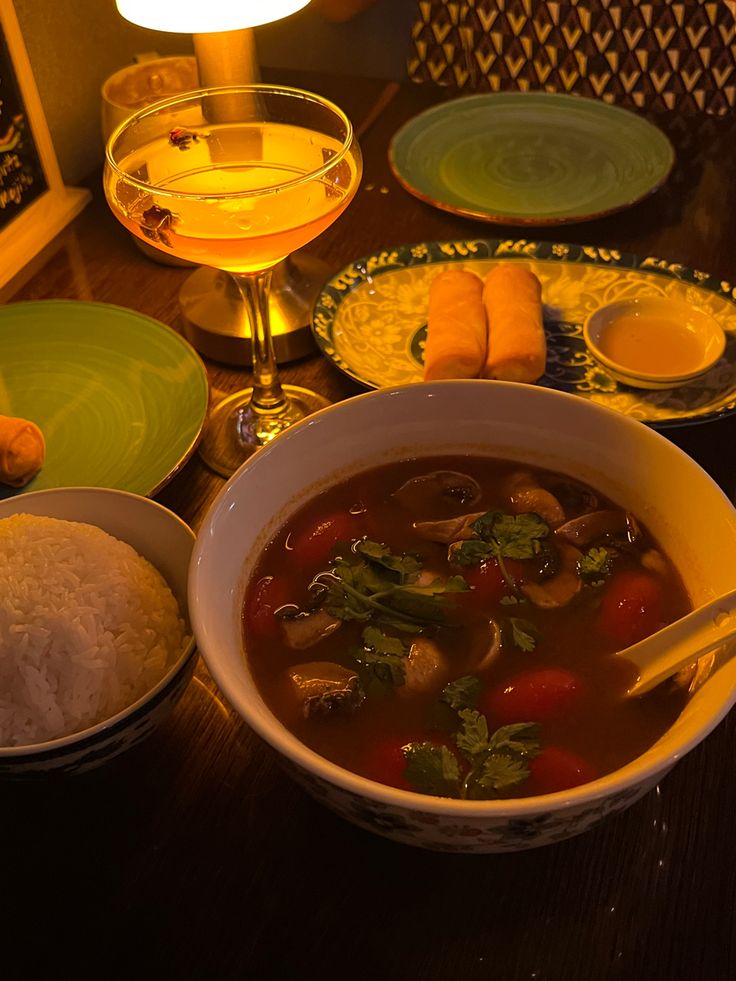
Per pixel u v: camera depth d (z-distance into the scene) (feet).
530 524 1.22
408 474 1.32
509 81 3.03
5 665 1.08
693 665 1.06
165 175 1.61
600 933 1.02
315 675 1.09
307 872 1.08
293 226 1.34
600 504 1.26
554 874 1.07
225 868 1.09
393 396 1.26
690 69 2.81
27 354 1.76
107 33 2.45
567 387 1.66
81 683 1.09
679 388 1.64
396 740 1.05
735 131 2.32
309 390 1.71
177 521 1.24
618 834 1.10
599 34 2.83
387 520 1.27
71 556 1.16
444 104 2.34
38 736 1.07
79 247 2.12
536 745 1.02
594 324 1.72
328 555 1.22
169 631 1.18
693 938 1.02
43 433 1.62
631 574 1.18
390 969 1.00
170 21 1.73
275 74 2.63
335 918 1.04
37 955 1.02
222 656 0.95
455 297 1.74
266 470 1.20
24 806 1.16
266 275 1.49
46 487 1.53
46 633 1.08
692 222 2.07
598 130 2.28
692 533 1.15
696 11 2.70
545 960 1.00
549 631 1.14
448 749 1.02
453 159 2.24
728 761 1.17
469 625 1.15
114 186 1.43
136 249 2.10
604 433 1.23
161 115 1.60
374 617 1.15
